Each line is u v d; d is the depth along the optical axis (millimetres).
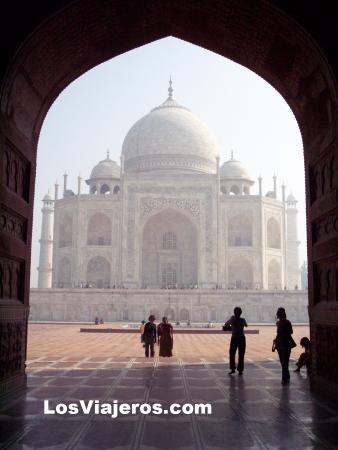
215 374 15391
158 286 74562
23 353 12336
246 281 73812
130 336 35875
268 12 11125
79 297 58719
